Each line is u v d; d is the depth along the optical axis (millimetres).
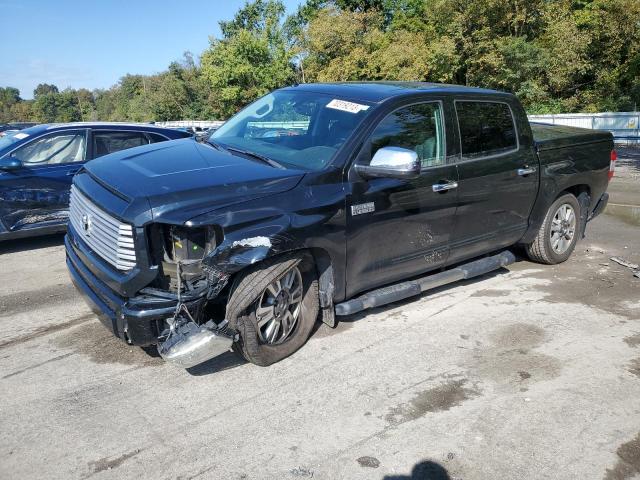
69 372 3904
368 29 37844
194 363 3441
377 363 4090
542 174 5645
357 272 4258
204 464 2986
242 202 3564
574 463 3096
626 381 3939
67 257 4293
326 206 3885
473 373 3992
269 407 3518
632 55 30938
